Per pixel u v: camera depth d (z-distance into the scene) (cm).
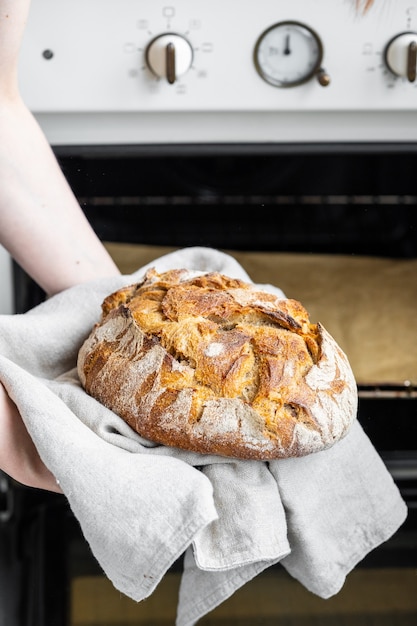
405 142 126
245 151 125
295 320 98
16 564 121
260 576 119
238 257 146
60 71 120
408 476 124
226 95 121
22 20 107
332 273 146
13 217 116
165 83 120
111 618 119
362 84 120
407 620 118
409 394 128
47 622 118
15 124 114
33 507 123
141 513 89
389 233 145
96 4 117
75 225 118
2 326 106
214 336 96
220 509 94
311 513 99
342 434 94
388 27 118
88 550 121
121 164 129
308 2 117
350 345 135
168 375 94
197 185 132
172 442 93
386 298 143
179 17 117
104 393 96
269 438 91
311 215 141
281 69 119
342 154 126
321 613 118
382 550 120
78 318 109
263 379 93
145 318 98
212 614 118
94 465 91
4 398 96
